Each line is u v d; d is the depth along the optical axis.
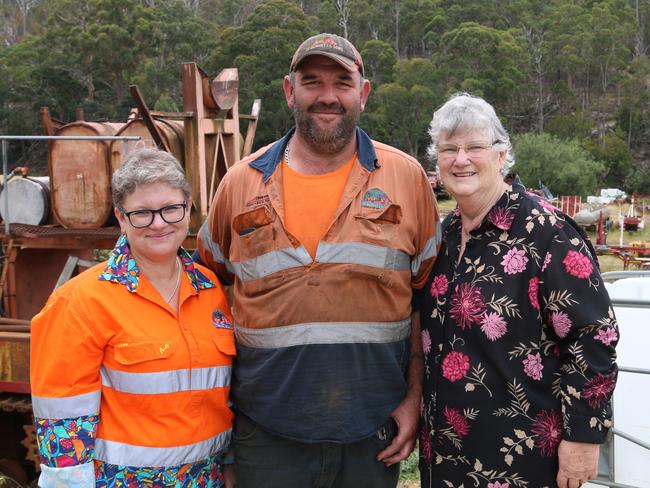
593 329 2.17
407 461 4.60
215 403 2.37
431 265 2.58
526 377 2.29
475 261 2.38
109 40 62.25
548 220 2.28
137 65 64.12
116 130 4.80
